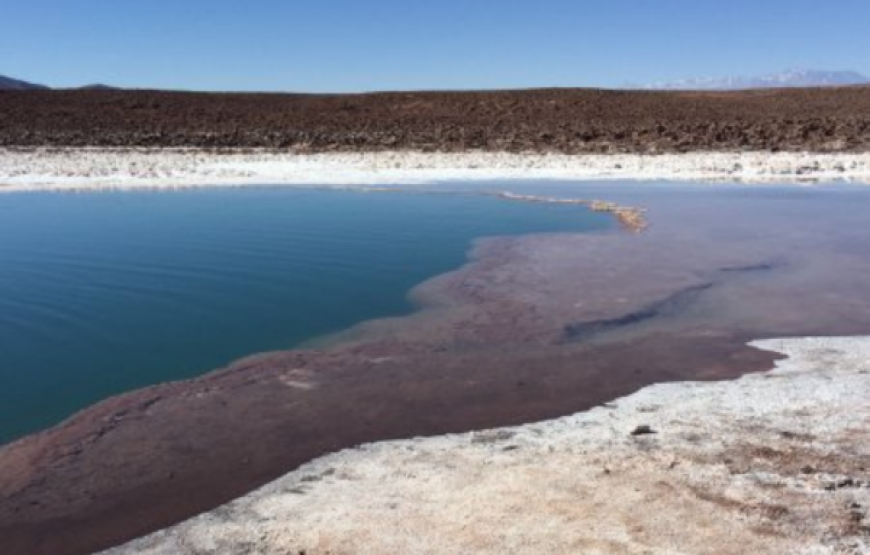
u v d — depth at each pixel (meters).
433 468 4.86
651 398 5.97
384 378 6.62
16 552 4.20
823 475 4.61
